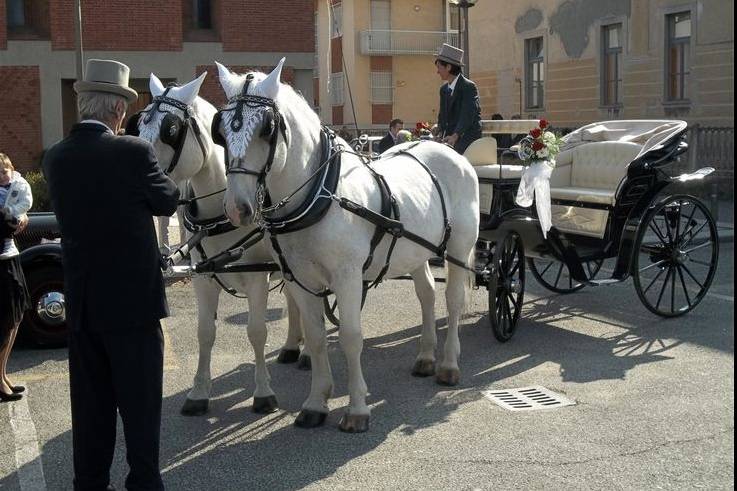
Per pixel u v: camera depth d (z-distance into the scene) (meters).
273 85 5.20
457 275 7.23
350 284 5.79
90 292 4.55
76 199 4.54
